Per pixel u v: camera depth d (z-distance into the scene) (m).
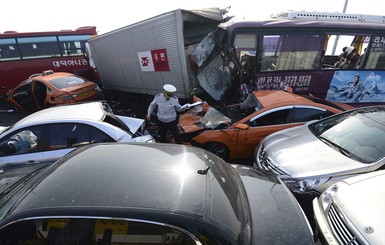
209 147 5.09
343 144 3.98
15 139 4.04
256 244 2.00
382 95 7.98
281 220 2.28
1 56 11.29
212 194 2.15
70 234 1.82
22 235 1.84
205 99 7.54
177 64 7.02
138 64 8.55
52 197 1.96
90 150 2.77
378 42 7.37
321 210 2.94
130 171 2.26
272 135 4.79
